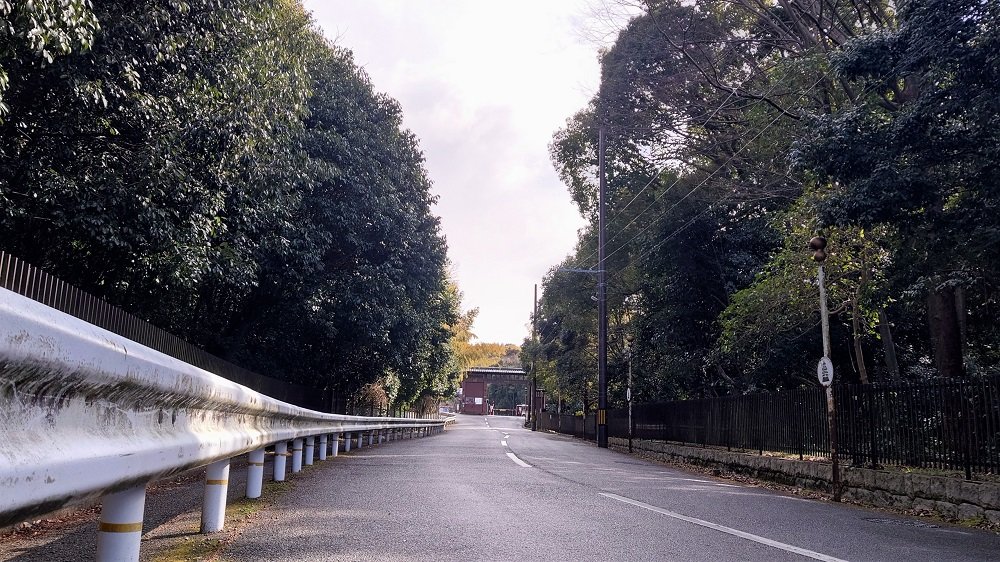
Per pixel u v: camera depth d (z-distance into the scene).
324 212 18.72
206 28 11.64
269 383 18.16
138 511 2.79
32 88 9.62
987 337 18.36
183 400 3.23
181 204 12.02
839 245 15.64
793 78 19.08
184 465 3.24
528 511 7.60
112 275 13.29
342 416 14.88
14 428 1.80
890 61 12.14
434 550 5.38
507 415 157.50
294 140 16.95
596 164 34.28
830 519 8.32
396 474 11.35
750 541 6.30
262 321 21.75
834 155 12.41
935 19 11.30
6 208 9.77
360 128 20.61
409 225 22.05
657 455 24.59
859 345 15.84
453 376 59.75
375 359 27.05
